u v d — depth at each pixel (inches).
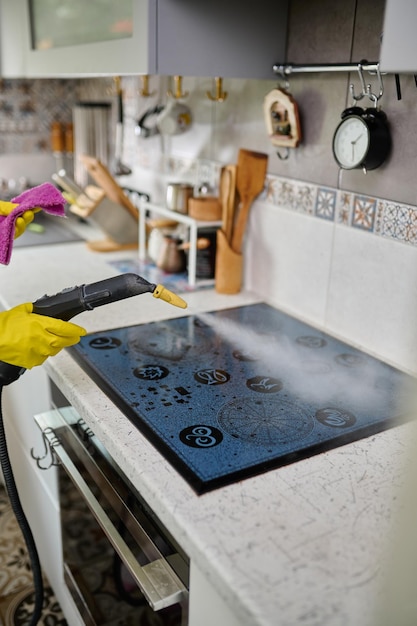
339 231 53.9
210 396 43.2
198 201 64.8
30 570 73.7
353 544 29.5
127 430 38.5
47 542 64.5
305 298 59.4
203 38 50.3
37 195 41.3
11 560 75.1
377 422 40.5
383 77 46.9
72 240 82.1
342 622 25.3
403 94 45.6
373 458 36.4
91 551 50.1
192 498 32.4
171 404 41.8
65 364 47.2
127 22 49.9
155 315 58.2
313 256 57.4
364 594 26.7
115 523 41.0
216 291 66.0
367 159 47.2
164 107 74.8
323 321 57.6
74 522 52.9
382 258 50.1
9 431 72.9
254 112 61.4
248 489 33.3
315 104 53.7
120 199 75.0
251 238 65.7
